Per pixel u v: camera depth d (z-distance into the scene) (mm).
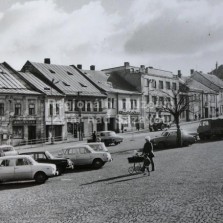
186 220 13055
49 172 23625
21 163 23516
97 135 47688
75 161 29062
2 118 55469
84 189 20266
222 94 110688
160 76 85625
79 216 14398
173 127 71375
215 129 47125
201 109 98000
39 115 59781
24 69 68562
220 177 21500
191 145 41844
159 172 24562
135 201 16484
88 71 78062
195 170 24531
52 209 15891
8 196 19656
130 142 49219
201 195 17000
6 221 14289
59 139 62281
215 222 12648
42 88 61688
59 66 73188
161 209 14773
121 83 80562
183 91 81250
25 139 58125
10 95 56375
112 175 24844
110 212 14766
